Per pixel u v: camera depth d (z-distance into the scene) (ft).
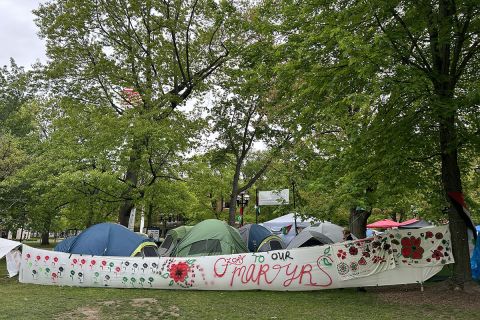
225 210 127.65
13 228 64.08
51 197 58.90
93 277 37.96
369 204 38.60
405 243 34.42
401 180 37.14
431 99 28.84
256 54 41.73
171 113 58.39
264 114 64.75
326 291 35.94
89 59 63.26
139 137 50.90
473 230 34.06
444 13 30.53
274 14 41.45
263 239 54.90
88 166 55.72
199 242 43.04
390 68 29.12
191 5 64.69
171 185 61.41
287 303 30.58
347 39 26.73
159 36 64.18
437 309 27.84
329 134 48.39
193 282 36.45
